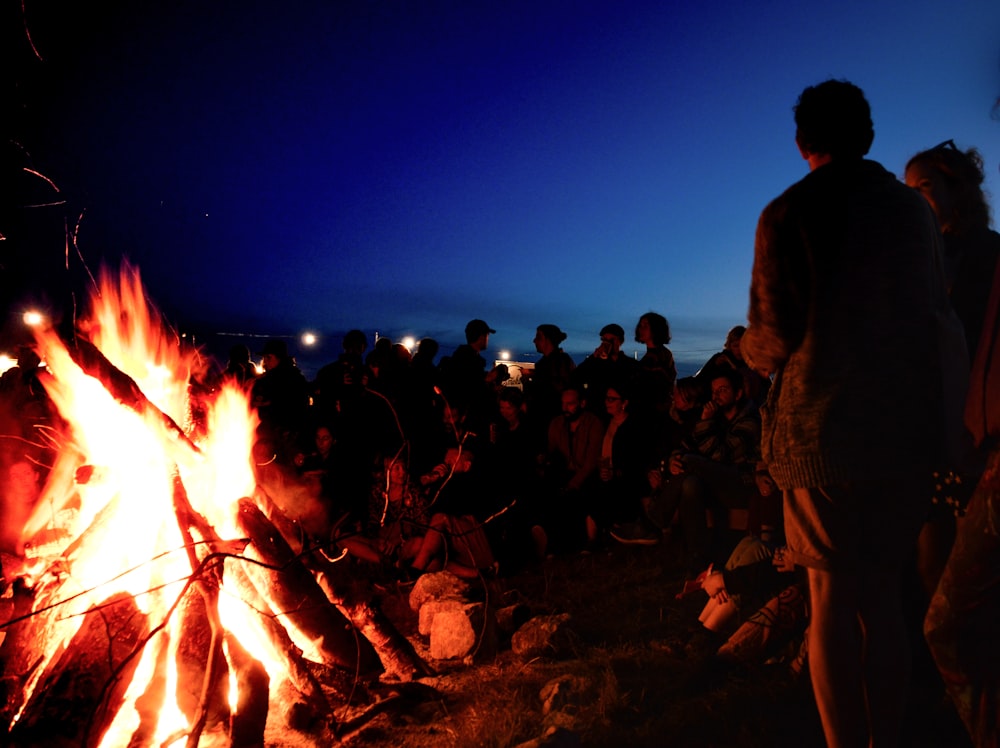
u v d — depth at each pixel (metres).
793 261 2.63
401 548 6.02
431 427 7.77
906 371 2.51
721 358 6.88
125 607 3.27
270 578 3.60
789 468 2.61
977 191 3.38
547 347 8.81
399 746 3.31
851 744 2.56
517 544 6.56
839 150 2.69
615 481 6.97
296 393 8.80
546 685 3.65
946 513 3.04
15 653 3.32
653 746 3.08
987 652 2.36
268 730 3.46
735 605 3.98
